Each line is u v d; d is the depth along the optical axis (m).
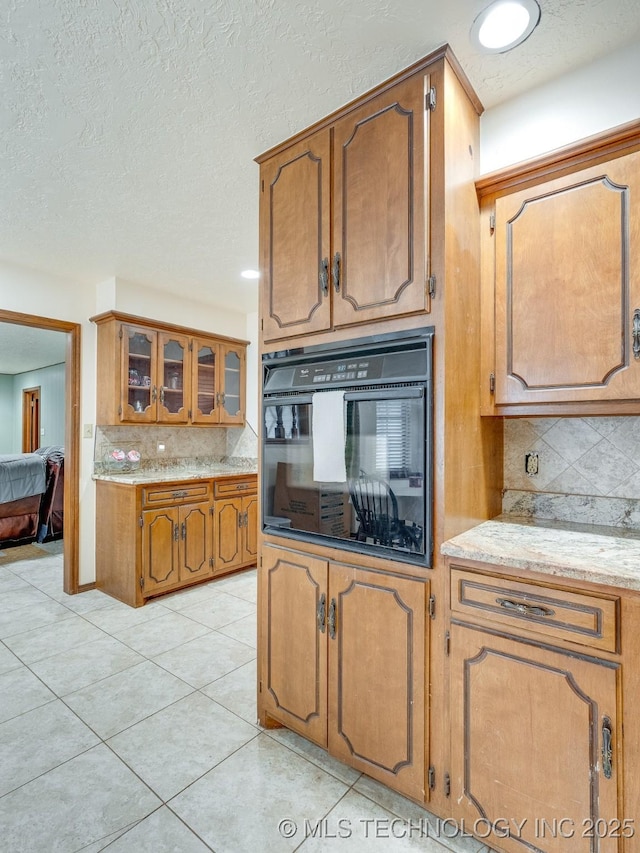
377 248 1.50
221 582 3.65
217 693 2.11
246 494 3.89
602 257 1.38
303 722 1.68
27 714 1.94
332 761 1.67
